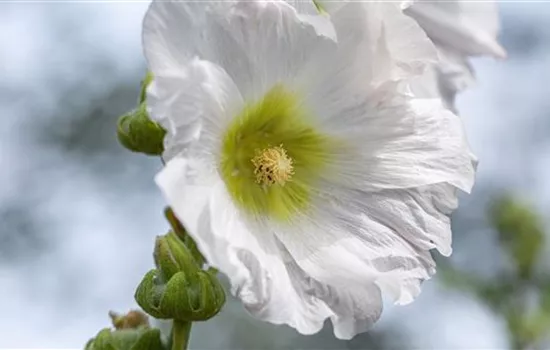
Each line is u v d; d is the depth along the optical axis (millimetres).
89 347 621
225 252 556
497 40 714
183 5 567
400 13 600
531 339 1102
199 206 560
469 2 663
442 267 1136
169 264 592
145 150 618
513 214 1121
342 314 589
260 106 609
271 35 591
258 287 571
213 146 580
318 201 621
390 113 617
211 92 571
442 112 621
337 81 611
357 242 611
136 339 616
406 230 611
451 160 615
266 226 607
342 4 601
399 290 591
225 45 583
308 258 604
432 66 647
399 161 616
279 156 617
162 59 562
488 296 1119
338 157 623
